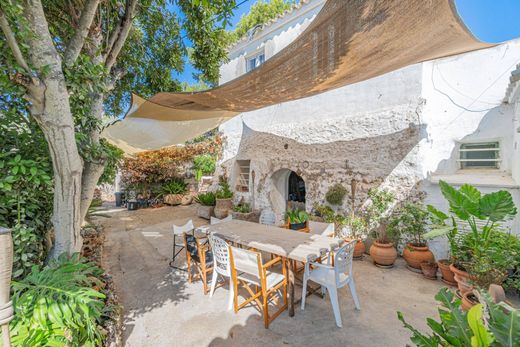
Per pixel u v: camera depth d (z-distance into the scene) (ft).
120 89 18.93
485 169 15.47
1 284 4.60
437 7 7.55
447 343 5.43
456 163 16.22
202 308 11.63
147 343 9.34
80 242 9.61
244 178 32.07
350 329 10.00
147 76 19.02
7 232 4.75
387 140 18.37
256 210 28.22
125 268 16.49
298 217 17.69
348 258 11.09
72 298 6.40
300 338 9.50
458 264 11.89
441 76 16.38
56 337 6.32
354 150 20.17
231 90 14.05
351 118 20.43
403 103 17.61
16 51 6.76
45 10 11.38
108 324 9.23
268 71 11.89
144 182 42.29
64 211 8.82
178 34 17.95
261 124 28.50
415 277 14.67
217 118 24.99
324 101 22.38
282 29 25.05
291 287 10.92
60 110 8.16
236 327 10.21
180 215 34.71
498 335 4.96
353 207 20.02
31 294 6.31
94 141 10.86
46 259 9.14
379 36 9.34
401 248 17.74
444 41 9.89
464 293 10.23
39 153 9.28
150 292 13.19
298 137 24.44
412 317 10.73
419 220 15.48
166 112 19.51
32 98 7.68
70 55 9.64
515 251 9.91
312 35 9.18
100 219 32.12
